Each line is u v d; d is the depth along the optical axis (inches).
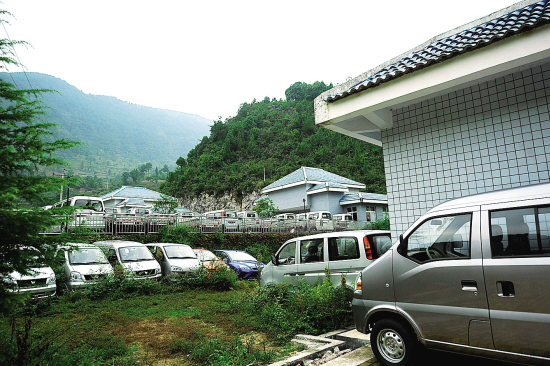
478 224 145.2
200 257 567.8
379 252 282.0
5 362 128.8
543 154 213.3
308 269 307.0
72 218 132.0
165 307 350.0
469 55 213.0
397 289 164.9
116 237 649.6
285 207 1669.5
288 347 209.9
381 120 285.1
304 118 3545.8
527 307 125.3
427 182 265.6
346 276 275.9
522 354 125.6
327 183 1514.5
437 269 151.7
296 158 2967.5
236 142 3511.3
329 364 174.1
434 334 149.0
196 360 195.2
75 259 436.8
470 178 243.6
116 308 346.3
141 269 462.3
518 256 131.5
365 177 2375.7
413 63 245.6
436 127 264.4
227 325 270.8
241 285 517.0
